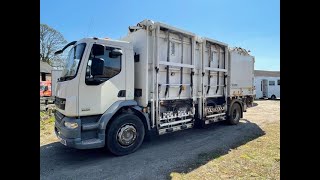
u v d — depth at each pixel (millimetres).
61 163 4352
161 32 5359
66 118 4391
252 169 3902
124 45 4875
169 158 4512
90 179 3602
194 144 5570
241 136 6391
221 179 3520
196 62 6383
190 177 3600
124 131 4723
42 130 7402
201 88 6492
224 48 7477
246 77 8812
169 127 5539
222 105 7500
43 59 24688
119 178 3607
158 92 5250
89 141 4316
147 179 3543
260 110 13391
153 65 5168
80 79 4289
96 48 4422
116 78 4723
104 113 4535
